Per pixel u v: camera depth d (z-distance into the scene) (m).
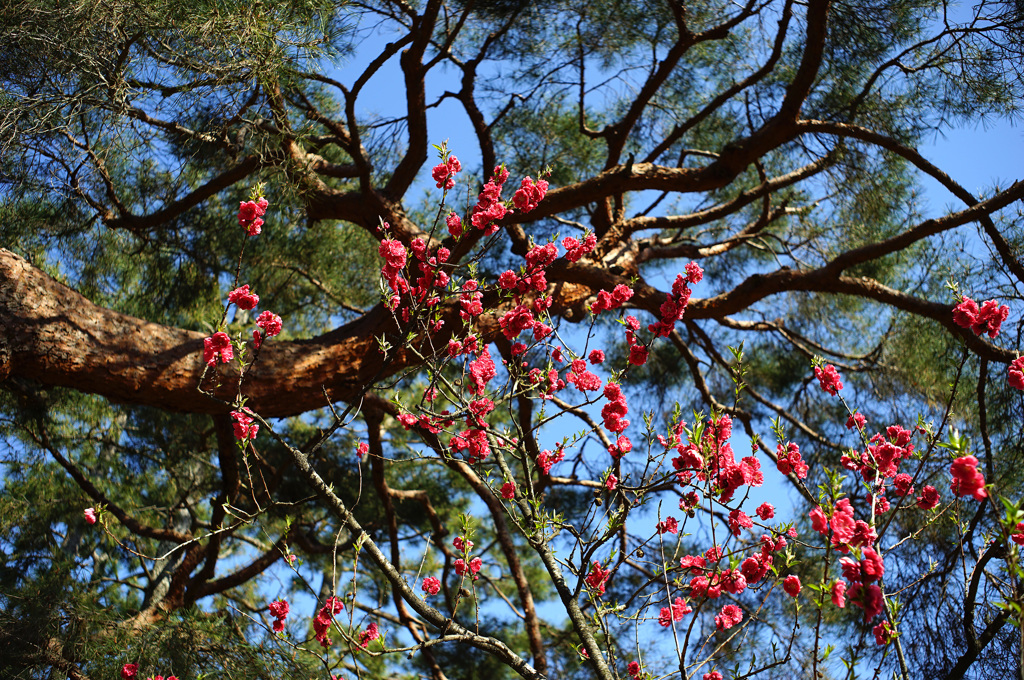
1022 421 4.57
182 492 6.19
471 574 2.90
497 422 5.28
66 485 5.90
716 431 2.31
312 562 7.01
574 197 4.49
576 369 2.86
